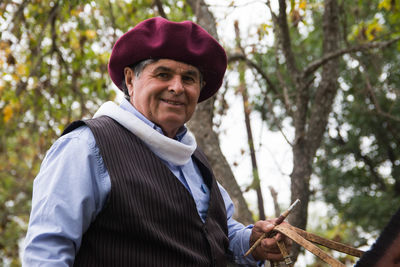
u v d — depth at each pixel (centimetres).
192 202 183
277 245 192
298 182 330
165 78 190
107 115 188
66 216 164
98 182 170
